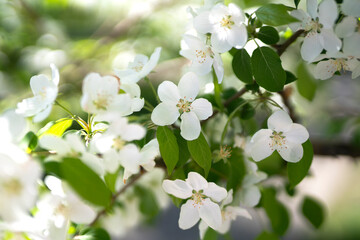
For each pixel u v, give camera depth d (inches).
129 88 22.4
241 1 25.5
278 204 26.7
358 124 30.0
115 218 28.6
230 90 25.6
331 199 62.0
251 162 23.7
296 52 27.7
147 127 22.4
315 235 53.6
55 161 19.7
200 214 21.9
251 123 25.2
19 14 41.1
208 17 22.2
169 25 38.4
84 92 20.7
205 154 21.6
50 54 40.8
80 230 23.5
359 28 21.5
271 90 22.0
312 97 26.7
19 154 19.5
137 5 39.6
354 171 66.1
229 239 24.5
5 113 20.2
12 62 40.9
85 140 21.9
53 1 39.8
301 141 21.8
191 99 21.8
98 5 40.8
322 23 21.5
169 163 21.3
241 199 23.5
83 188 19.4
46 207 20.8
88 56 40.7
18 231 20.7
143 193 28.5
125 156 20.6
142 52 38.8
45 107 21.2
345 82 33.1
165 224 53.5
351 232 57.9
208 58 22.6
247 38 22.1
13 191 19.3
